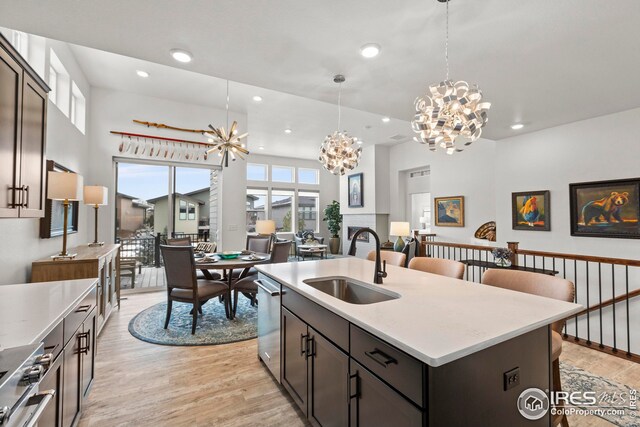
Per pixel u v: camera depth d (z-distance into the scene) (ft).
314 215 34.91
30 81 5.75
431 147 7.32
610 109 11.91
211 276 13.89
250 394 7.20
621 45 7.44
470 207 20.61
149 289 16.85
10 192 5.03
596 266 13.12
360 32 7.00
